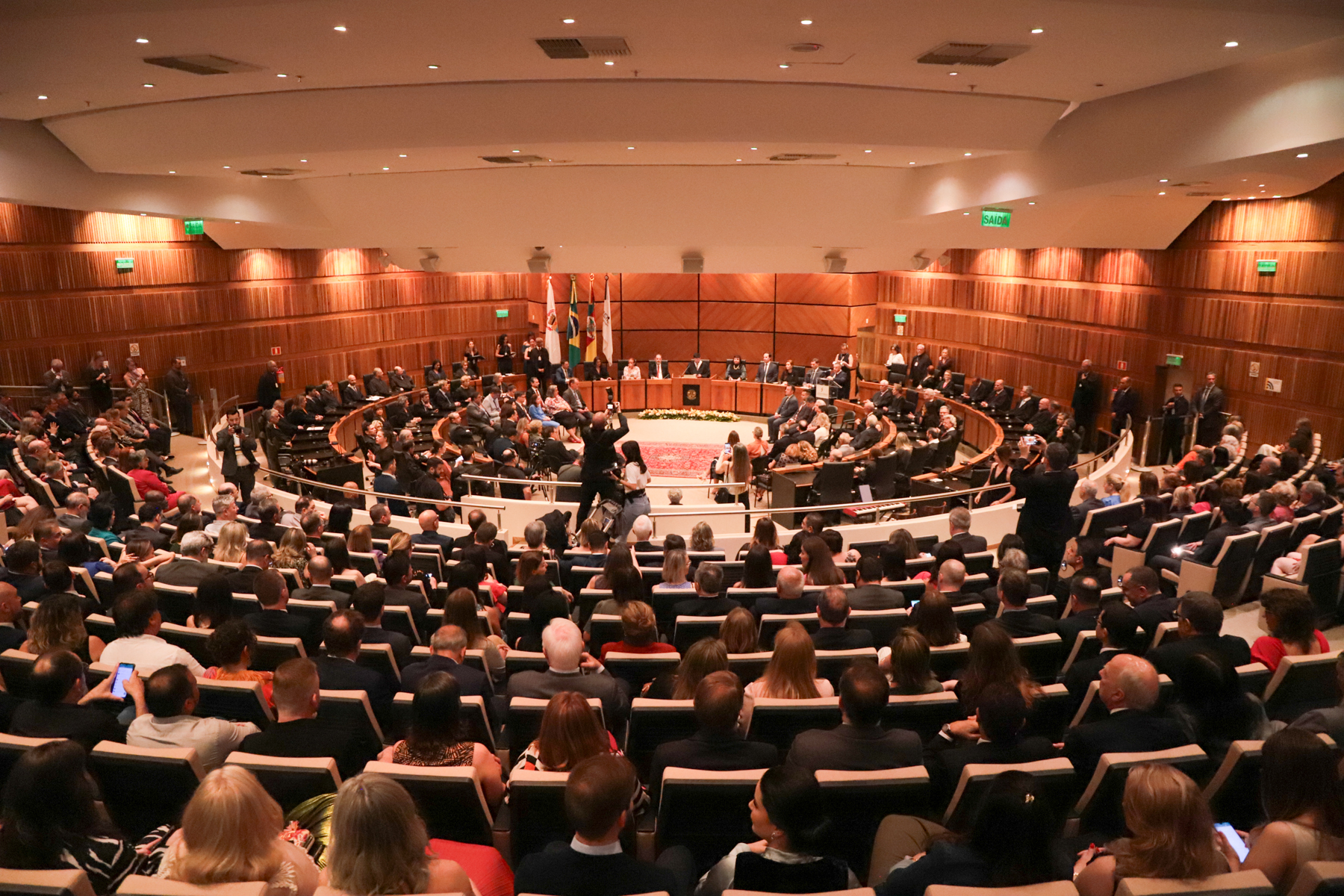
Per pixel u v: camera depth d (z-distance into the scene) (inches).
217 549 281.4
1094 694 168.7
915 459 626.2
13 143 482.9
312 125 431.2
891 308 1009.5
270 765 128.8
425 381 996.6
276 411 673.0
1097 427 767.7
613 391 991.6
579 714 129.6
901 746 136.1
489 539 303.4
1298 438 513.3
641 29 307.0
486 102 412.5
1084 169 446.6
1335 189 578.9
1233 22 290.7
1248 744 131.6
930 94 414.3
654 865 106.0
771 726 154.6
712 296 1050.7
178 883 92.2
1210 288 671.1
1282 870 108.5
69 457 524.1
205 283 808.9
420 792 127.1
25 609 220.5
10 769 135.2
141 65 346.3
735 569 295.6
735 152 471.2
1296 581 281.0
